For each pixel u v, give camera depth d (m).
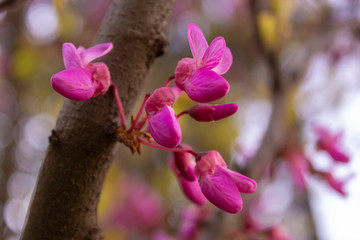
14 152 0.63
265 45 0.35
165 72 0.72
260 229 0.37
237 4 0.74
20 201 0.63
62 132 0.26
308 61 0.37
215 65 0.26
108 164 0.26
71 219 0.26
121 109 0.26
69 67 0.26
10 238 0.61
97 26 0.66
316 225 0.61
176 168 0.27
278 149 0.36
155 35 0.27
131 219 0.65
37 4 0.57
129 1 0.27
